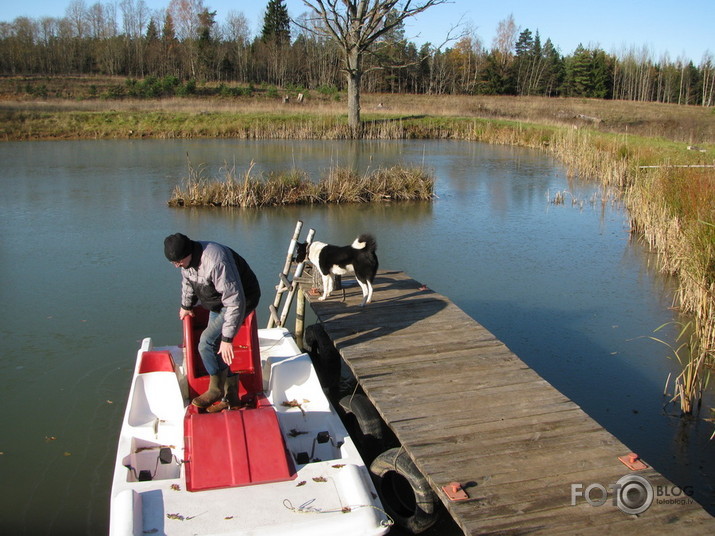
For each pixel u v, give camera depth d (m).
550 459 3.81
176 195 14.94
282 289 7.18
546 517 3.27
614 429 5.47
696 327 6.96
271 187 15.49
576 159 23.00
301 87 53.91
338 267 6.69
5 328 7.34
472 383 4.85
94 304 8.17
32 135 28.28
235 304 4.10
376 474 4.22
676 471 4.85
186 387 4.86
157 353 4.94
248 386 4.76
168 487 3.53
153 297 8.46
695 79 73.62
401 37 59.75
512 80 69.31
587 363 6.79
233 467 3.61
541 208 15.70
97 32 74.44
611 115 44.56
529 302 8.73
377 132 31.97
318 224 13.35
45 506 4.30
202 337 4.38
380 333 5.90
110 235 11.84
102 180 17.78
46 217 13.21
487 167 22.84
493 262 10.72
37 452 4.94
